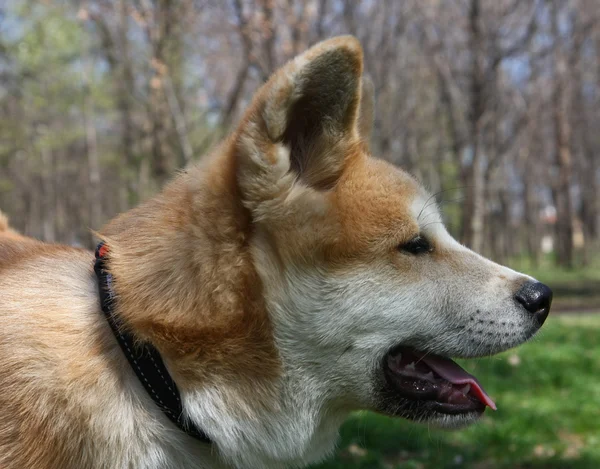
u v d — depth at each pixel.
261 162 0.58
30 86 3.25
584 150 6.67
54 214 8.68
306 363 0.61
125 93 3.30
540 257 8.04
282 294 0.60
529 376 1.58
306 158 0.61
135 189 2.98
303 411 0.62
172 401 0.58
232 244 0.59
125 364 0.58
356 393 0.63
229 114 2.42
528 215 7.50
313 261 0.60
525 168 7.33
